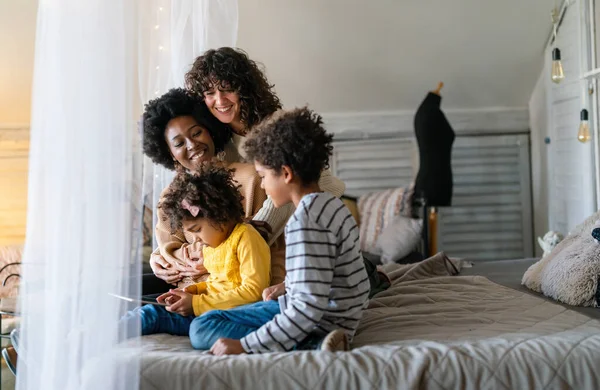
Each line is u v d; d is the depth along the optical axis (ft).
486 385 4.87
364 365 4.86
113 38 4.95
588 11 10.73
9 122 13.34
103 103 4.93
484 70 14.19
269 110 7.00
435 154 12.87
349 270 5.28
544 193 14.25
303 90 14.40
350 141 14.83
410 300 6.99
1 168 13.24
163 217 7.02
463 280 7.98
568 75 12.58
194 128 6.73
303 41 13.48
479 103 14.79
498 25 13.38
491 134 14.82
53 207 4.97
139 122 5.58
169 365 4.91
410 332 5.82
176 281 6.87
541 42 13.67
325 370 4.83
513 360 4.95
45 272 5.01
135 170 5.48
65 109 4.93
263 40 13.43
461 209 14.83
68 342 4.91
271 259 6.41
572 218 12.60
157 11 7.24
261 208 6.45
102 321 4.91
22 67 12.63
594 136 10.78
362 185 14.89
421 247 13.10
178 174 6.51
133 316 5.15
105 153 4.92
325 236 5.11
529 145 14.84
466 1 12.91
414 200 12.98
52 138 4.98
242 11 12.91
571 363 4.96
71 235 4.92
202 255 6.54
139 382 4.86
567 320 6.10
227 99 6.76
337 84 14.30
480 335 5.53
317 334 5.32
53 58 4.98
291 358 4.91
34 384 5.04
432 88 14.49
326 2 12.84
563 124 12.96
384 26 13.30
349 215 5.36
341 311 5.29
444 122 12.96
